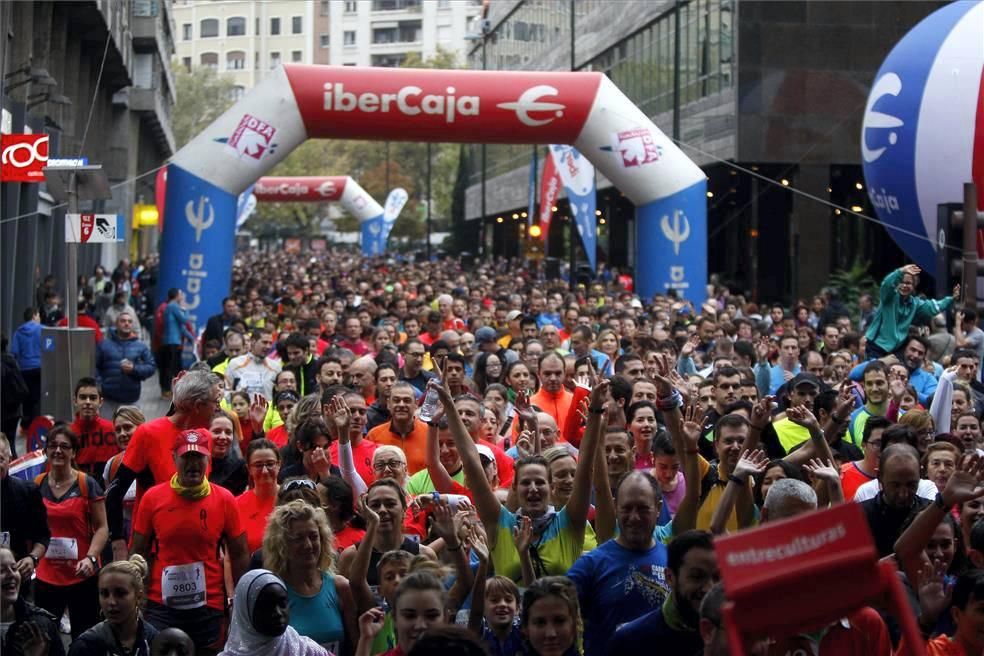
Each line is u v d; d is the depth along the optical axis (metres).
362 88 22.80
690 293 24.12
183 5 89.94
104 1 32.81
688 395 10.83
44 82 25.81
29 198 27.53
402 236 98.81
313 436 9.61
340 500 8.50
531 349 15.28
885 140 22.72
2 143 18.44
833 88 36.56
